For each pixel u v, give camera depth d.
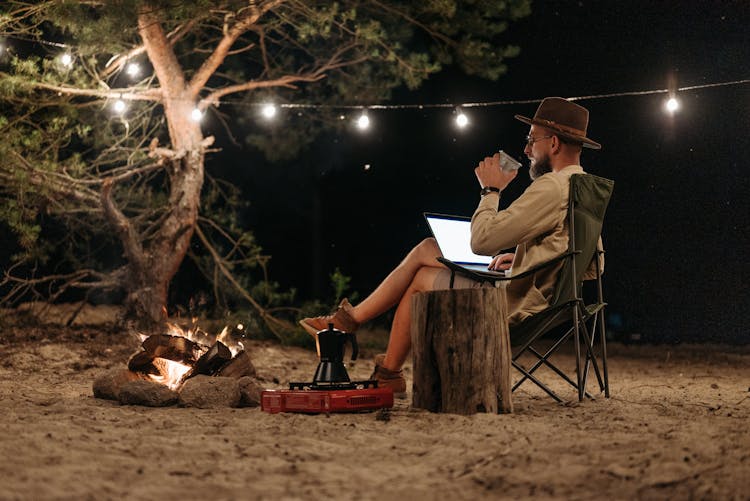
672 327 11.21
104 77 8.51
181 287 10.82
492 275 3.95
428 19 9.28
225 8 7.76
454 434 3.22
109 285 8.62
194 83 8.50
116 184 8.99
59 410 3.90
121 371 4.48
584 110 4.32
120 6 6.93
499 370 3.77
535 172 4.37
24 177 7.88
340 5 9.23
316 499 2.31
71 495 2.28
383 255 13.42
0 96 7.78
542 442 3.01
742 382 6.02
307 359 7.49
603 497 2.34
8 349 6.70
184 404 4.12
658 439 3.06
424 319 3.83
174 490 2.37
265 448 2.96
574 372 6.92
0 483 2.38
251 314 9.19
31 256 8.62
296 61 10.75
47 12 7.19
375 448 3.01
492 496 2.37
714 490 2.36
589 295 11.73
